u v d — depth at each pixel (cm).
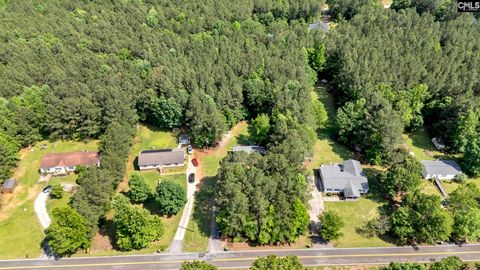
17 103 12412
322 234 8925
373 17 18138
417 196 9312
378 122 11212
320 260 8794
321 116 13025
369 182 10919
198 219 9994
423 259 8781
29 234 9631
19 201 10612
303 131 11150
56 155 11662
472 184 9725
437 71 13288
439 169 10888
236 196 8538
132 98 13100
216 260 8875
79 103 12269
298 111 11969
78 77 13675
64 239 8600
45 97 12631
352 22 18225
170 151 11875
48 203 10512
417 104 12612
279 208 8769
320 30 17012
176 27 17950
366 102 12388
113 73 13738
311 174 11294
